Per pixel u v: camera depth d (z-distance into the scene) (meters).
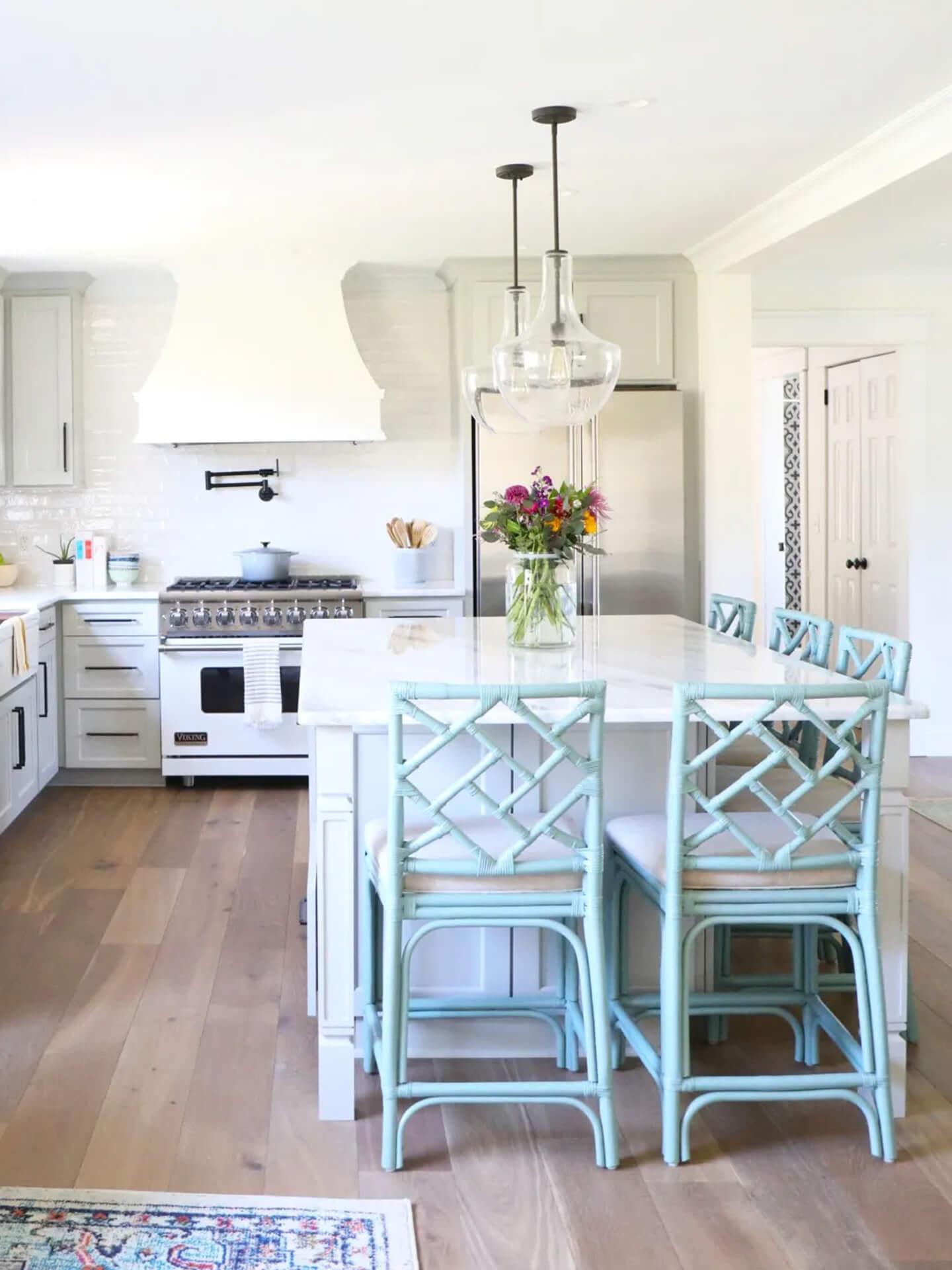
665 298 6.14
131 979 3.68
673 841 2.66
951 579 6.62
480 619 4.53
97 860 4.88
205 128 3.86
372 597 6.07
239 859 4.91
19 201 4.77
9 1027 3.34
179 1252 2.33
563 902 2.68
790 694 2.62
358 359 6.09
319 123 3.82
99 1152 2.70
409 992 3.03
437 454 6.64
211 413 6.05
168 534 6.62
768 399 8.76
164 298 6.51
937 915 4.19
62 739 6.07
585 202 4.94
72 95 3.53
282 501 6.64
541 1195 2.55
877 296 6.46
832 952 3.81
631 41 3.18
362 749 3.09
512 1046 3.19
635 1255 2.34
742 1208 2.51
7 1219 2.43
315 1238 2.38
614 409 5.98
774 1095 2.69
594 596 5.98
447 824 2.64
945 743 6.69
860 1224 2.45
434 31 3.09
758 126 3.94
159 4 2.89
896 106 3.76
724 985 3.31
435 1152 2.72
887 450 6.90
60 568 6.40
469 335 6.12
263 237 5.50
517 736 3.08
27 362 6.27
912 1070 3.12
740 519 6.12
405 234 5.50
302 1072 3.10
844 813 3.11
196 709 6.03
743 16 3.03
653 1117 2.89
